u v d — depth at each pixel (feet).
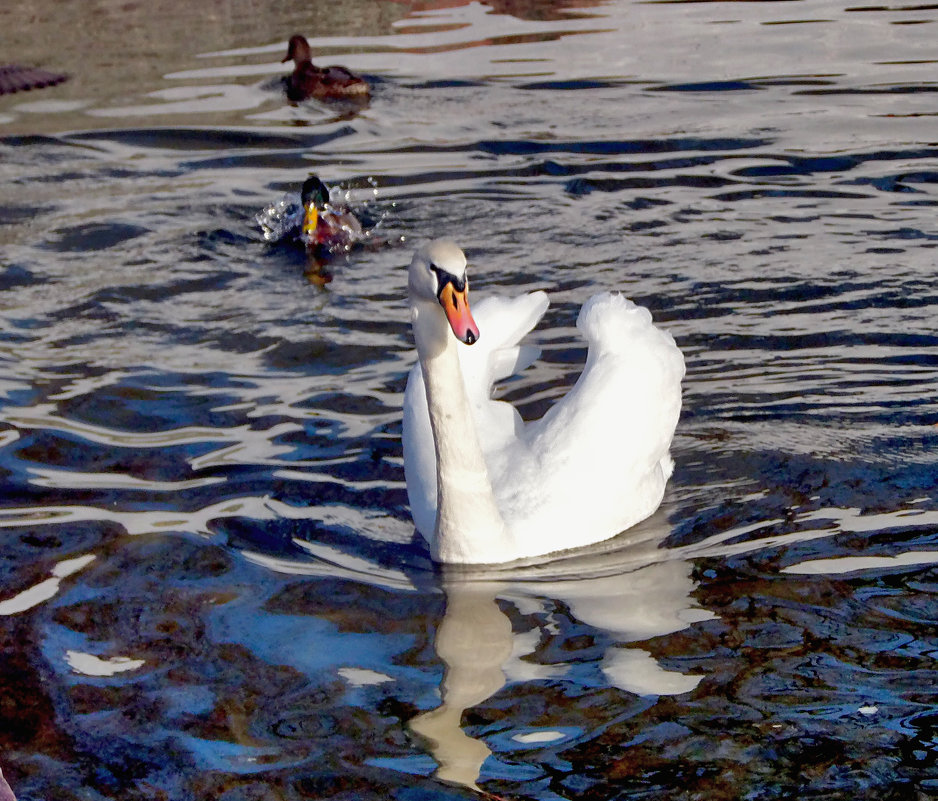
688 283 40.29
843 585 24.95
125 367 35.83
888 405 32.24
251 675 22.77
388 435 31.68
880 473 29.09
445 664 22.94
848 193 47.65
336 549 26.96
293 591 25.40
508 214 47.29
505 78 65.31
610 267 41.96
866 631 23.45
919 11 76.38
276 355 36.58
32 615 24.67
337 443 31.32
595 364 29.30
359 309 39.88
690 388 33.71
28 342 37.63
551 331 37.47
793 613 24.09
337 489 29.30
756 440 30.86
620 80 63.98
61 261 43.98
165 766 20.45
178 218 47.96
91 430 32.14
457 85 64.44
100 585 25.64
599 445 27.73
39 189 51.13
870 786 19.52
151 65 69.97
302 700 22.02
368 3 84.07
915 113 56.70
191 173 52.90
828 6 78.64
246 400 33.68
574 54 69.56
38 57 72.13
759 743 20.53
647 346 29.58
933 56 66.03
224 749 20.84
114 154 55.26
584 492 27.20
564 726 21.15
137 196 50.29
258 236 46.39
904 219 44.83
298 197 48.93
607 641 23.44
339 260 44.11
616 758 20.30
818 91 60.70
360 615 24.58
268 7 84.43
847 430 31.12
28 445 31.37
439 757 20.47
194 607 24.86
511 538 26.48
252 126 58.75
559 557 26.61
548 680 22.39
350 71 67.15
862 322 36.99
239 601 25.05
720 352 35.63
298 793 19.74
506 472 27.81
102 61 71.05
